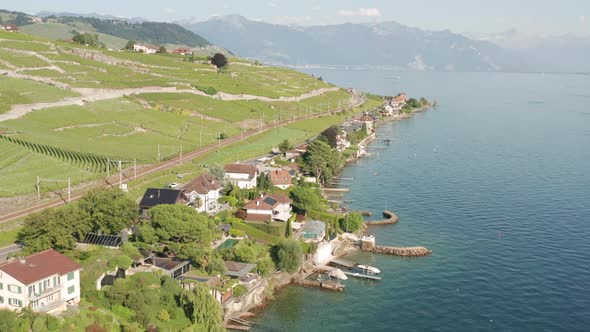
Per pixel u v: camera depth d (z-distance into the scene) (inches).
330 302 5698.8
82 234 5580.7
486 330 5182.1
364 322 5305.1
